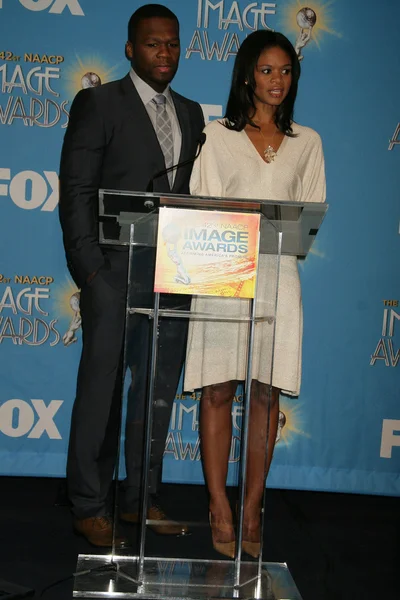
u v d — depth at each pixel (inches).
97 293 103.3
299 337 98.7
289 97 101.7
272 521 114.3
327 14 124.3
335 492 131.2
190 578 84.0
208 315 79.9
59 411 127.9
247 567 85.5
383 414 130.0
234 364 85.6
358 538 108.7
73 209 103.3
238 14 123.8
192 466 119.0
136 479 83.8
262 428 84.5
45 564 92.2
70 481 102.6
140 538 83.9
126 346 81.3
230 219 76.1
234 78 101.5
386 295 128.3
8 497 117.9
